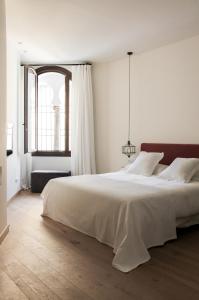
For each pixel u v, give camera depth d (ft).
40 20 11.71
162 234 9.17
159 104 15.43
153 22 11.97
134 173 14.10
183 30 12.84
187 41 13.89
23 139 18.01
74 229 10.68
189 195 10.26
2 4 9.38
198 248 9.05
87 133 18.29
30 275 7.18
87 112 18.29
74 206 10.64
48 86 19.95
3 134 9.69
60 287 6.64
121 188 10.12
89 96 18.34
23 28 12.59
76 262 7.97
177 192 10.00
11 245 9.11
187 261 8.10
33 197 16.15
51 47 15.40
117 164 18.01
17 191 17.07
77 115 18.51
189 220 10.64
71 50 15.87
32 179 17.53
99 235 9.43
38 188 17.53
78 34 13.37
